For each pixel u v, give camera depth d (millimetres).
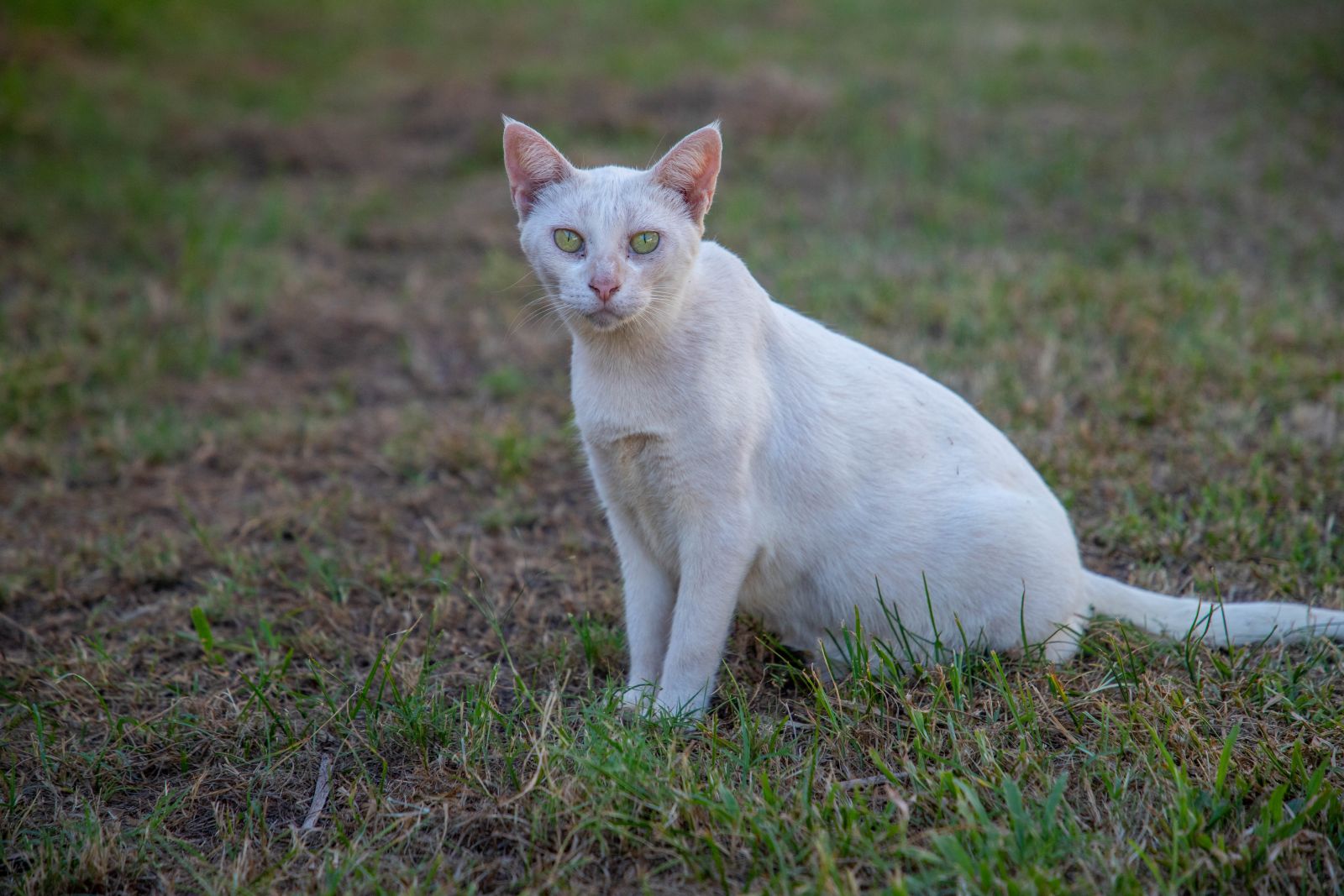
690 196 2787
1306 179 6930
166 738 2824
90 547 3850
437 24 12148
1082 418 4395
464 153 8227
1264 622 2996
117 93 9367
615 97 8836
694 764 2549
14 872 2420
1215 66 9281
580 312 2670
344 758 2746
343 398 5070
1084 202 6785
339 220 7129
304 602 3543
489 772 2562
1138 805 2318
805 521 2879
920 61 9922
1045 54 9953
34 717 2908
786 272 5789
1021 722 2555
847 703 2672
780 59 10031
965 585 2889
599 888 2234
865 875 2189
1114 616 3115
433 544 3842
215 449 4621
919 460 2924
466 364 5422
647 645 3016
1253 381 4484
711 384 2725
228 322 5781
